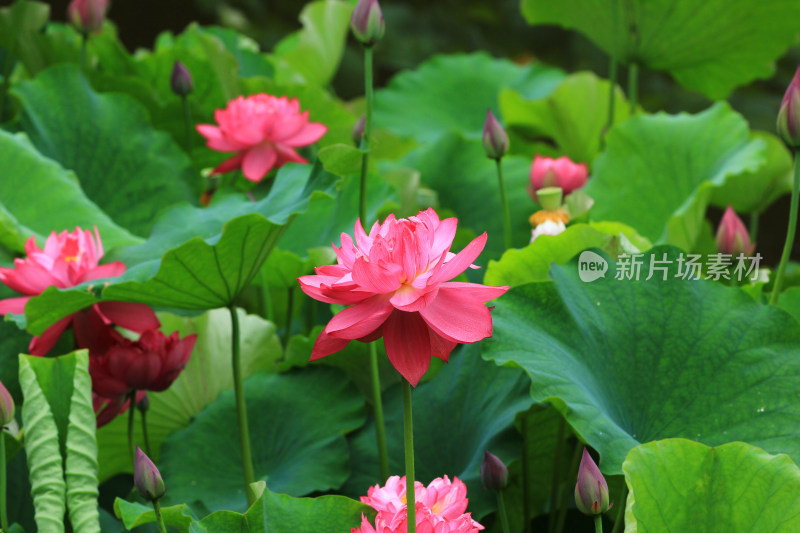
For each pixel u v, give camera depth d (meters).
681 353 2.86
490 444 2.88
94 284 2.88
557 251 2.98
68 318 2.95
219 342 3.12
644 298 2.89
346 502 2.75
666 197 3.39
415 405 3.02
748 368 2.83
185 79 3.48
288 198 3.00
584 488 2.66
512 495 3.07
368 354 3.07
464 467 2.93
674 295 2.89
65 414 2.80
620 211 3.39
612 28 3.60
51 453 2.78
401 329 2.60
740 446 2.69
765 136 3.48
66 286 2.94
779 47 3.58
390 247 2.62
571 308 2.87
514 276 3.02
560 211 3.12
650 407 2.84
